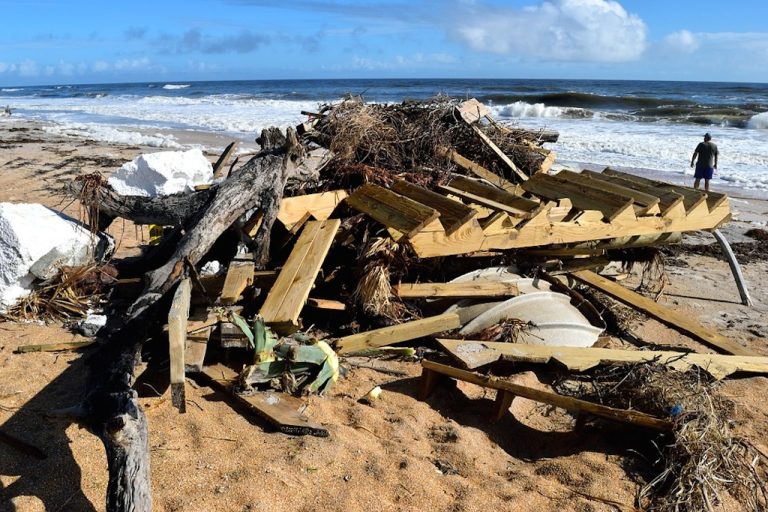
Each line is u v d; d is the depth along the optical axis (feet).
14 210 17.80
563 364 14.30
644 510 10.73
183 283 14.21
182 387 11.21
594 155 56.70
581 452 12.34
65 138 64.75
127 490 8.98
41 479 10.64
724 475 11.30
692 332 17.69
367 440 12.25
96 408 10.66
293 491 10.52
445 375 14.28
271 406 12.85
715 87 202.28
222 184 18.02
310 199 18.45
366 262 16.42
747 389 15.14
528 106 96.02
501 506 10.54
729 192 42.91
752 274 25.38
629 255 22.24
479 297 16.85
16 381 13.91
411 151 22.09
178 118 95.04
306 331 16.40
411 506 10.39
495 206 17.47
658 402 12.61
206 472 10.89
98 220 19.40
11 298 17.33
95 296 18.08
